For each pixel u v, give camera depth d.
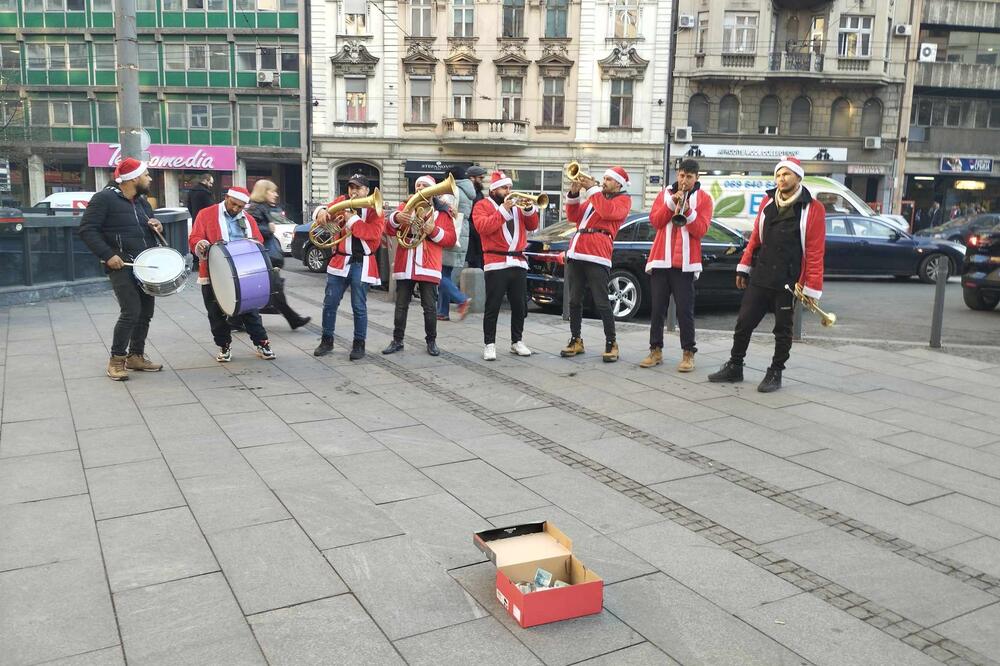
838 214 17.30
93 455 5.03
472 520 4.16
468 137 36.25
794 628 3.21
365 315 7.83
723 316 11.78
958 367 7.85
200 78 39.78
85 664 2.91
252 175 41.44
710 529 4.12
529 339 9.05
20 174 41.12
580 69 36.28
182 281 6.96
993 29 37.41
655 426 5.80
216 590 3.43
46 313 10.30
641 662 2.97
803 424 5.89
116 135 41.16
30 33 40.47
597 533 4.05
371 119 37.31
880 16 35.62
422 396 6.53
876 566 3.75
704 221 7.16
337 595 3.40
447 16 36.41
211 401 6.27
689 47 36.00
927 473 4.95
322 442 5.34
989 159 37.91
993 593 3.53
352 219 7.48
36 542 3.85
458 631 3.15
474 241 11.39
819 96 36.41
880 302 13.58
